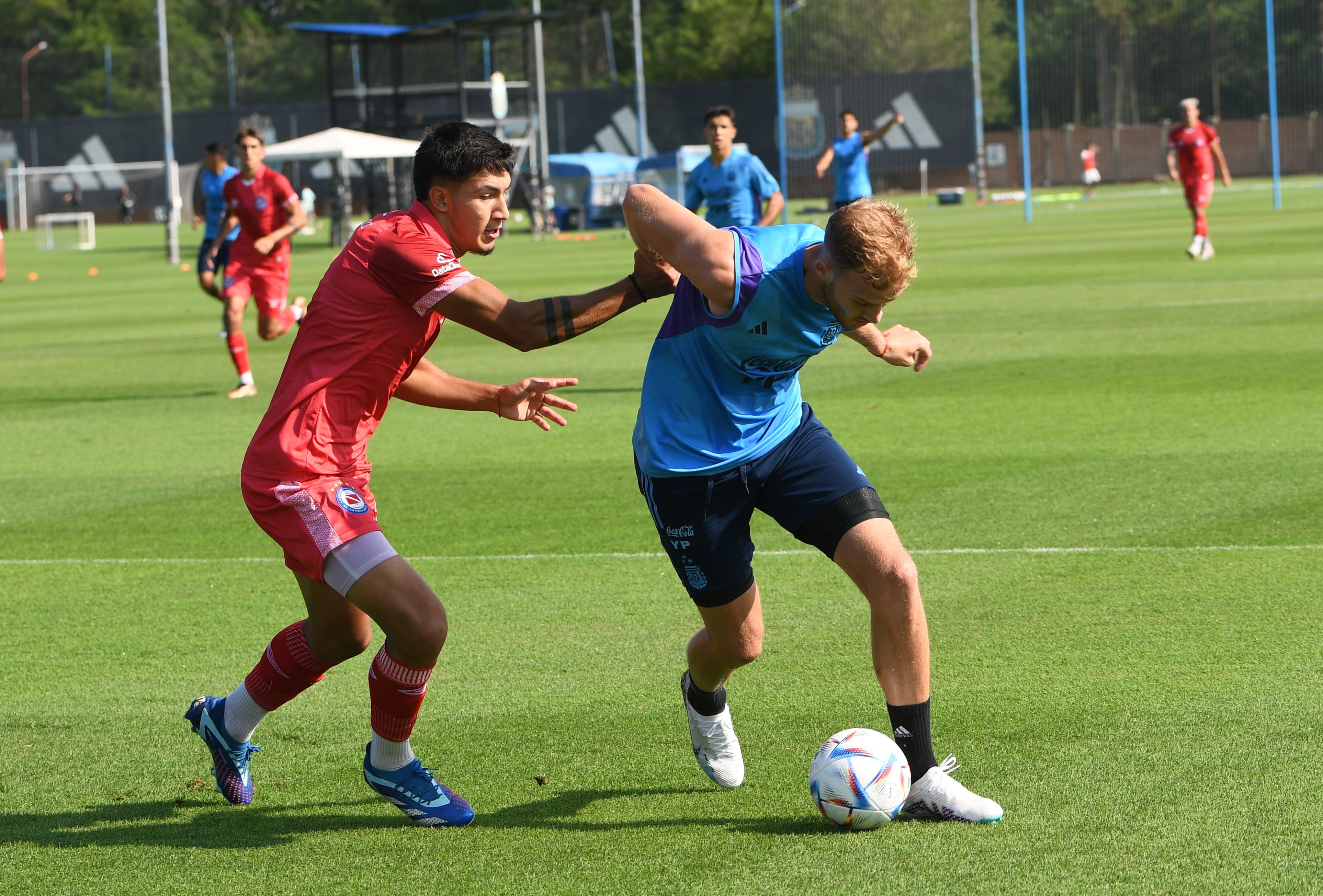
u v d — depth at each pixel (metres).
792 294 11.87
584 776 13.80
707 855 11.88
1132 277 63.53
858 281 11.39
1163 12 178.50
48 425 37.47
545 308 12.55
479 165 12.49
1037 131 186.50
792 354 12.23
